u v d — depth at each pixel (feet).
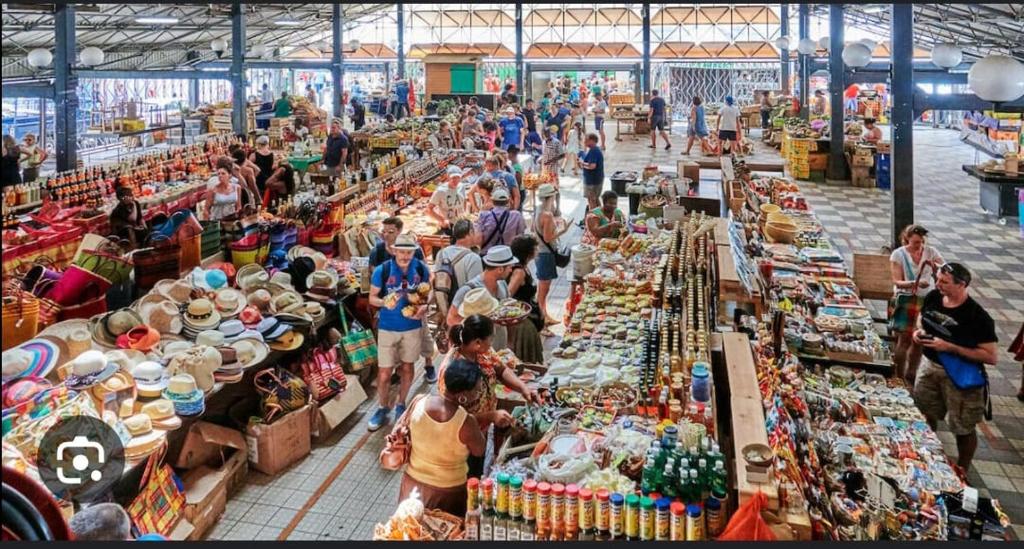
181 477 15.11
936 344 16.80
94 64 47.57
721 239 21.50
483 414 12.82
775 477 9.56
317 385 18.53
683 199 31.07
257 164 37.37
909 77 28.78
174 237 20.02
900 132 29.04
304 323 18.99
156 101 108.78
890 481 12.34
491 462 12.62
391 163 37.55
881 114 97.86
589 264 22.88
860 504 11.78
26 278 17.43
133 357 15.28
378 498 15.78
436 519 11.03
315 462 17.26
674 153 68.85
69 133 43.73
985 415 16.98
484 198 29.04
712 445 9.91
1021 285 31.94
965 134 73.97
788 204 33.06
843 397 16.53
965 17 62.69
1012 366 23.67
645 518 9.18
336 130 45.60
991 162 46.29
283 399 17.07
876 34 103.50
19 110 85.30
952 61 32.78
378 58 117.19
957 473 14.25
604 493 9.45
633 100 101.30
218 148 50.01
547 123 62.49
